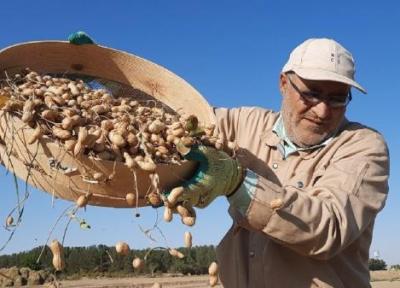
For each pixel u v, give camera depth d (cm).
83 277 1098
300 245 88
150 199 81
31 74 100
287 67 105
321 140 105
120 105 99
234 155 94
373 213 97
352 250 105
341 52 102
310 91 101
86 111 91
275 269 102
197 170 84
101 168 80
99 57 112
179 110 111
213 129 95
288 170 107
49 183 84
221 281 115
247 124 118
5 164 87
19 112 85
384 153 103
